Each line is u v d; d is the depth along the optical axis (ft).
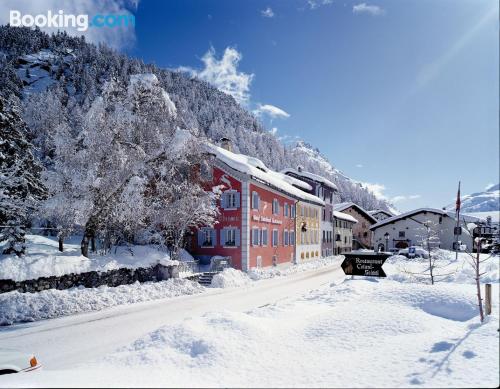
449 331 25.26
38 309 45.34
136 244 78.07
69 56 551.18
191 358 21.33
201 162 85.46
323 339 24.45
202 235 95.50
